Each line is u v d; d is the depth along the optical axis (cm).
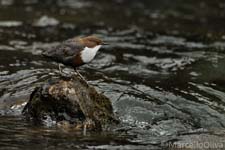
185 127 1155
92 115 1108
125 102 1229
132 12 2417
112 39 1850
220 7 2569
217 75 1456
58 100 1097
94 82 1345
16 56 1556
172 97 1285
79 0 2561
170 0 2639
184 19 2316
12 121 1120
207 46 1777
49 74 1377
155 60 1612
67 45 1095
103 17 2245
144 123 1159
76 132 1075
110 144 1023
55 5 2412
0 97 1239
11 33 1838
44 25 1992
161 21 2248
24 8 2280
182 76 1452
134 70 1503
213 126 1170
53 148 981
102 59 1600
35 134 1052
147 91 1310
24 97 1229
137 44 1797
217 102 1280
